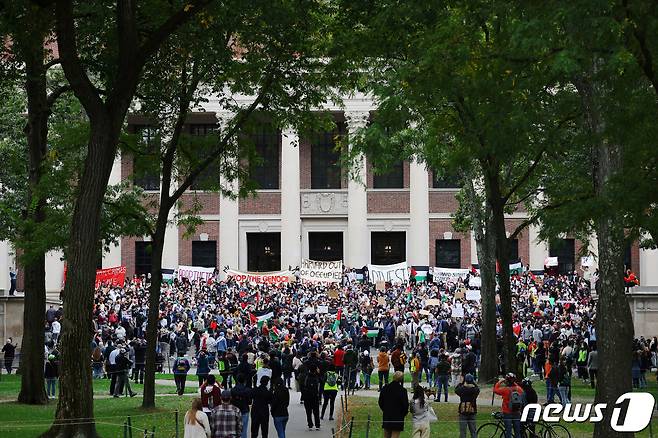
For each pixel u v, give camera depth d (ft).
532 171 116.37
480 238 140.15
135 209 112.57
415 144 135.23
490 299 139.33
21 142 166.71
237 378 87.20
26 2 85.25
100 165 78.38
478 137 91.09
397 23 90.89
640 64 65.82
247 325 178.81
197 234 279.28
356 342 159.94
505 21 80.18
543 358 148.77
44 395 112.88
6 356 159.84
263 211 282.97
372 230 282.97
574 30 62.85
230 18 97.25
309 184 285.84
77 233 77.56
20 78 114.01
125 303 201.67
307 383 98.58
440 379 124.36
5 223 153.28
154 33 80.69
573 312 204.54
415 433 79.20
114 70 102.01
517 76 74.84
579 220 71.67
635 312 184.03
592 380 139.54
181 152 117.50
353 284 237.66
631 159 73.31
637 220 71.10
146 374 107.34
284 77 109.91
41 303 113.91
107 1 92.43
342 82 112.06
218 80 110.22
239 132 118.01
